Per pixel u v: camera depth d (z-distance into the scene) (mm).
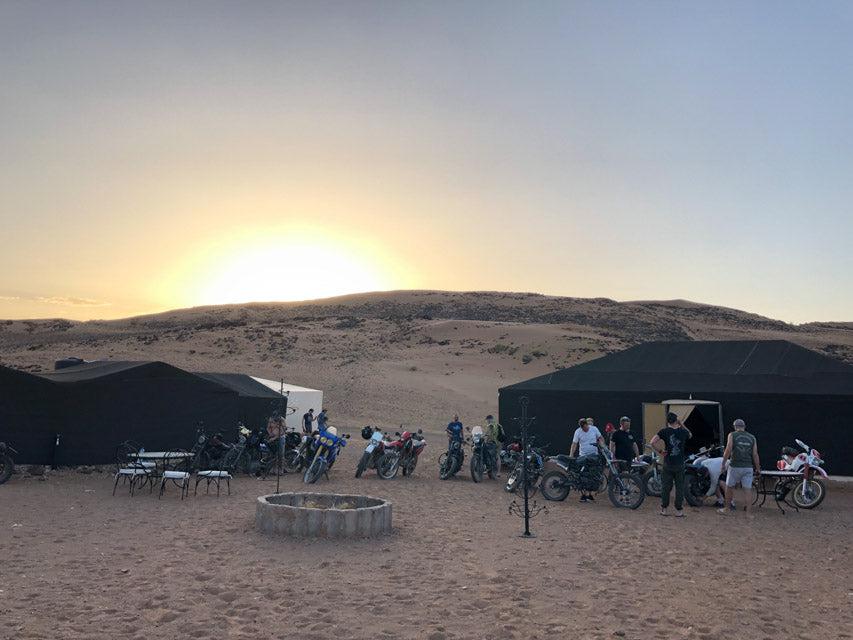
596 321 123750
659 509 15711
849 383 21734
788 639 6953
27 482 17000
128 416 19844
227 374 27922
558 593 8344
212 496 15609
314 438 21328
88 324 130250
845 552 11414
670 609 7828
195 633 6562
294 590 8086
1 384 18438
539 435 24422
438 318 119062
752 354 24016
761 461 21516
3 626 6555
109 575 8523
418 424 45344
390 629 6863
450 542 11180
